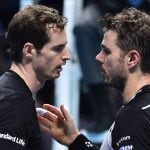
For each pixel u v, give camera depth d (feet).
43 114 34.81
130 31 30.91
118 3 52.95
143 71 30.99
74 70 54.24
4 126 28.94
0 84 30.14
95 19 52.54
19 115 29.19
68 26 54.08
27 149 29.94
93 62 52.08
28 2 56.65
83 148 34.99
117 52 31.14
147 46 30.83
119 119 29.86
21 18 30.91
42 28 30.66
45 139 56.13
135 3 53.11
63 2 58.65
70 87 54.19
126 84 31.24
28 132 29.53
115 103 52.21
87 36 52.19
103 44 31.55
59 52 31.09
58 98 53.88
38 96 60.64
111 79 31.48
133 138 29.12
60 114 34.94
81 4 55.16
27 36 30.73
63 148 53.72
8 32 31.27
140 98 30.01
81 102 59.06
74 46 53.88
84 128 56.49
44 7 31.35
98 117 53.57
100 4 53.01
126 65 31.04
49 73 30.99
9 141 28.89
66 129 35.06
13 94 29.58
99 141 52.90
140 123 29.19
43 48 30.78
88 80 52.26
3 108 29.12
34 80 31.01
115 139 29.86
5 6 63.62
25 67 30.91
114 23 31.27
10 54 31.19
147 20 31.14
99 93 52.49
